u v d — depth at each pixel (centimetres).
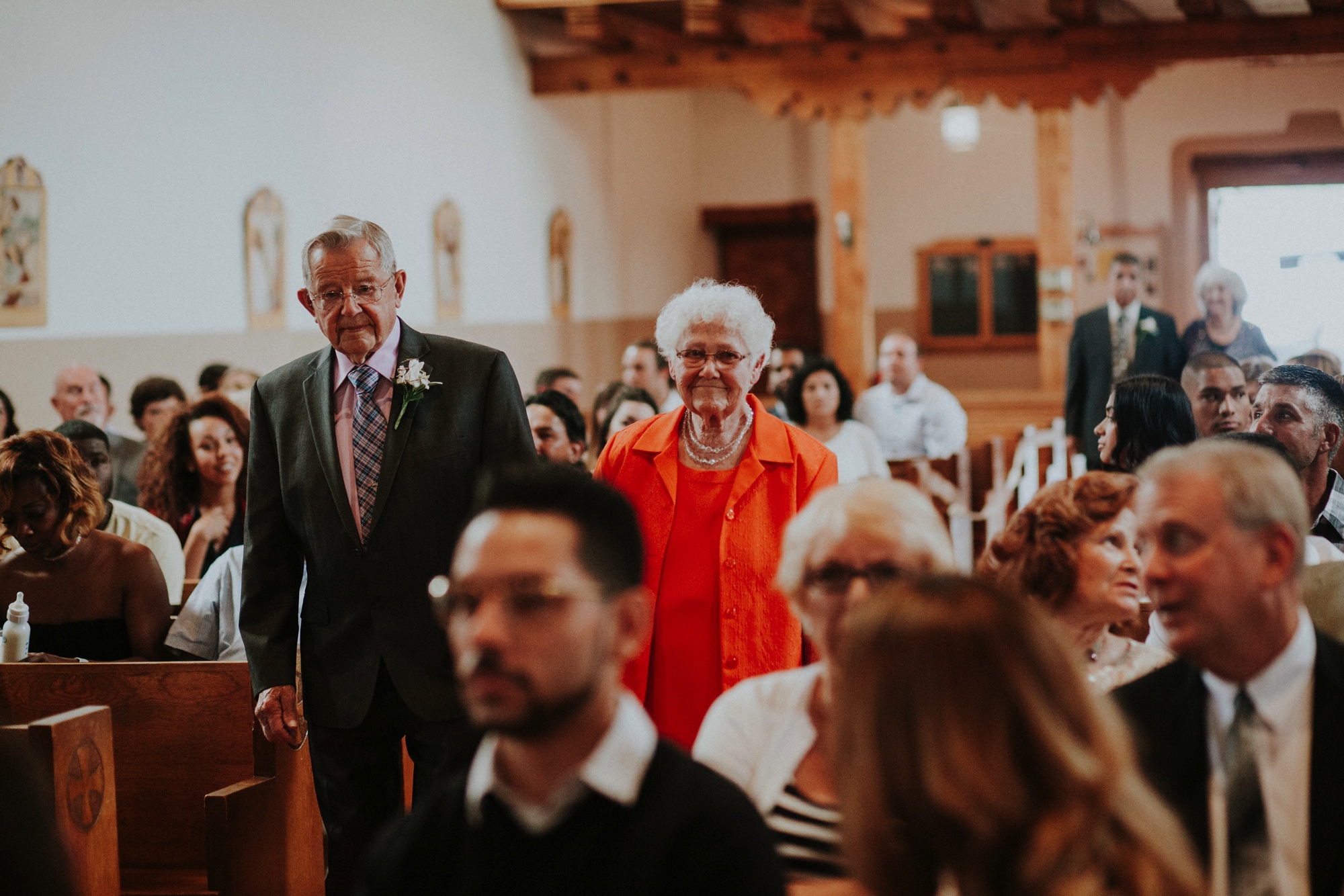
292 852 334
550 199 1277
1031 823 122
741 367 286
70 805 263
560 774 145
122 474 622
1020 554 215
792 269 1602
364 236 289
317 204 916
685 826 144
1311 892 161
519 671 136
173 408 600
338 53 941
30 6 672
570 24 1148
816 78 1169
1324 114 1401
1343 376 469
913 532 173
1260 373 573
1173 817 134
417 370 291
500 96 1178
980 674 126
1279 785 164
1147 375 370
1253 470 163
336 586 293
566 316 1308
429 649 287
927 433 770
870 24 1150
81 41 707
